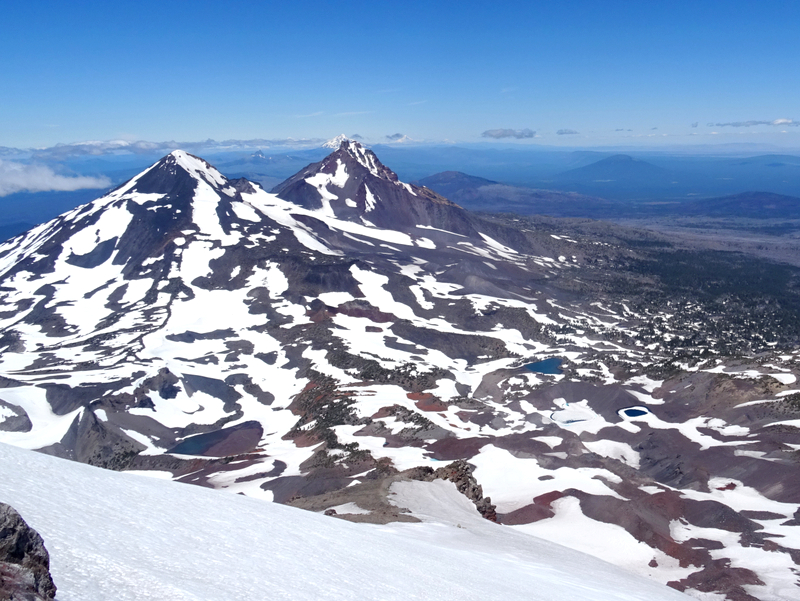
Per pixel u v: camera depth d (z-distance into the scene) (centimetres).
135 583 1467
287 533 2884
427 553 3591
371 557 2902
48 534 1680
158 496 2919
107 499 2470
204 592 1531
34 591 1169
